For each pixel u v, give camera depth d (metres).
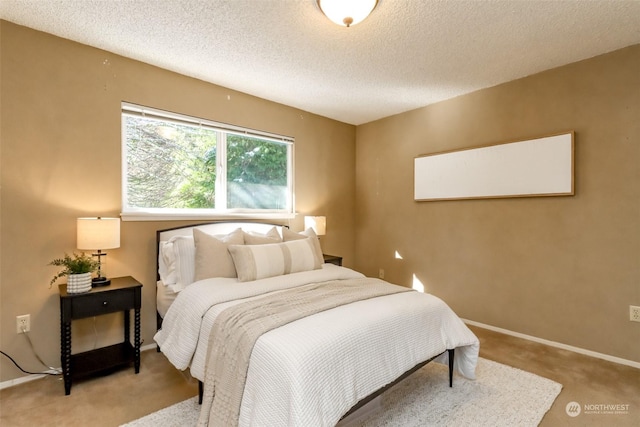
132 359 2.29
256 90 3.30
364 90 3.28
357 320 1.63
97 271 2.40
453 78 2.98
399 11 1.97
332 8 1.85
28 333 2.21
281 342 1.42
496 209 3.14
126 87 2.62
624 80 2.43
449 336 1.97
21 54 2.18
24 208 2.20
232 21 2.10
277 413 1.26
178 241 2.50
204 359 1.75
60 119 2.33
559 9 1.95
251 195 3.50
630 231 2.42
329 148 4.21
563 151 2.69
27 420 1.76
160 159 2.89
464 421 1.75
